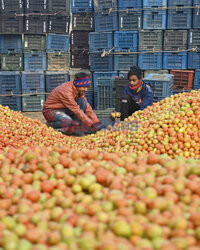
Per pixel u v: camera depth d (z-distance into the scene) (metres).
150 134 4.14
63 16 9.43
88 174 2.28
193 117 4.14
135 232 1.59
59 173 2.32
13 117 5.54
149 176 2.19
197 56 8.74
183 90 8.95
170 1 8.49
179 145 3.95
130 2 8.66
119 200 1.88
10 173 2.50
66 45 9.65
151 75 8.62
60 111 6.57
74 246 1.48
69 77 9.60
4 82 9.21
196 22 8.55
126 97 6.62
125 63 9.12
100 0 8.91
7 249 1.52
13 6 9.07
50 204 2.03
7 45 9.40
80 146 4.66
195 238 1.57
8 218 1.82
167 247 1.44
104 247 1.44
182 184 2.03
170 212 1.78
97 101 9.19
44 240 1.57
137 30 8.80
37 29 9.29
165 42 8.76
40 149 2.85
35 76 9.34
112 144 4.36
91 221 1.68
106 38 9.05
